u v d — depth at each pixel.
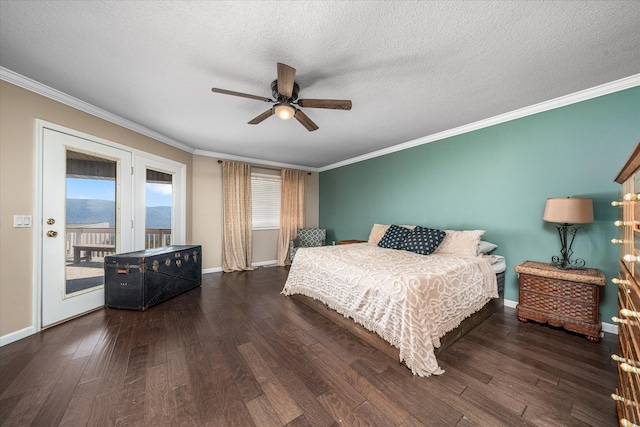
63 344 1.98
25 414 1.27
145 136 3.34
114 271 2.71
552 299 2.20
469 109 2.71
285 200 5.30
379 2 1.33
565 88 2.26
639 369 0.84
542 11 1.38
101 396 1.41
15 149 2.06
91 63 1.89
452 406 1.35
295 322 2.42
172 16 1.44
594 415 1.28
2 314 1.97
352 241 4.60
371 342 1.99
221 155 4.61
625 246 1.20
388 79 2.10
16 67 1.94
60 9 1.38
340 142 3.94
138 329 2.25
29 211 2.14
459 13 1.40
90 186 2.66
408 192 3.96
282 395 1.43
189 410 1.31
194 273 3.56
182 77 2.08
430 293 1.81
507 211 2.86
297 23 1.49
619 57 1.79
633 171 1.04
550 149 2.54
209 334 2.16
